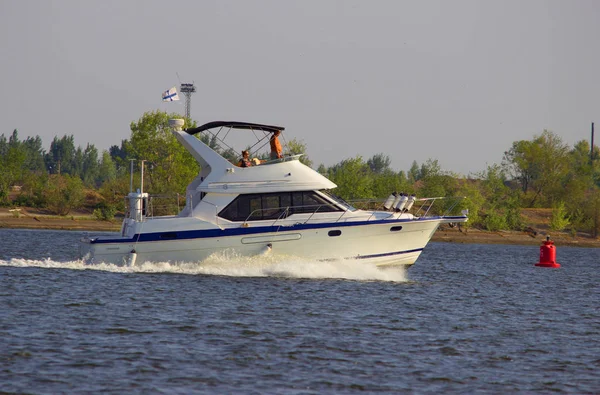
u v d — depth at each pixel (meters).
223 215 96.25
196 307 77.69
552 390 54.44
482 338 70.56
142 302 79.38
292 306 80.38
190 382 52.72
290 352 61.41
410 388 53.44
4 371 53.25
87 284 88.75
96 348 60.31
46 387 50.47
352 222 97.19
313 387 52.72
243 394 50.69
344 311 79.31
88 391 50.09
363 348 63.84
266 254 96.38
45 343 61.12
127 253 96.56
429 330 72.75
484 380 56.19
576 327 79.81
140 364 56.41
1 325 66.75
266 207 97.00
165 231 95.94
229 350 61.28
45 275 94.44
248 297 84.12
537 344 69.12
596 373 59.53
